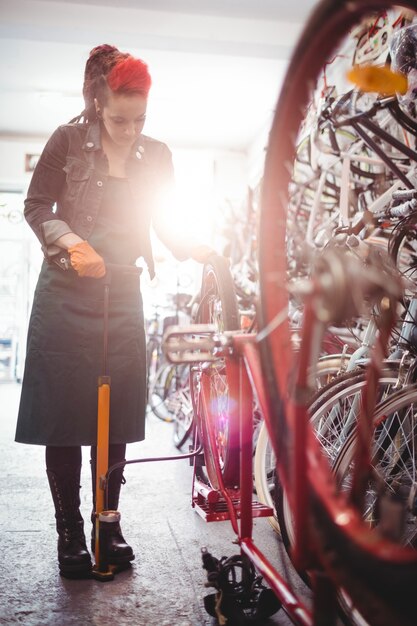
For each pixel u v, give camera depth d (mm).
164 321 5723
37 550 2121
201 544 2211
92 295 1959
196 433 2131
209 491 1834
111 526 1843
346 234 2029
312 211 3322
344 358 2273
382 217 1960
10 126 8594
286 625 1560
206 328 1438
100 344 1953
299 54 982
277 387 1108
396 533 965
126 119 1842
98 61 1899
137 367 2016
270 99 7422
